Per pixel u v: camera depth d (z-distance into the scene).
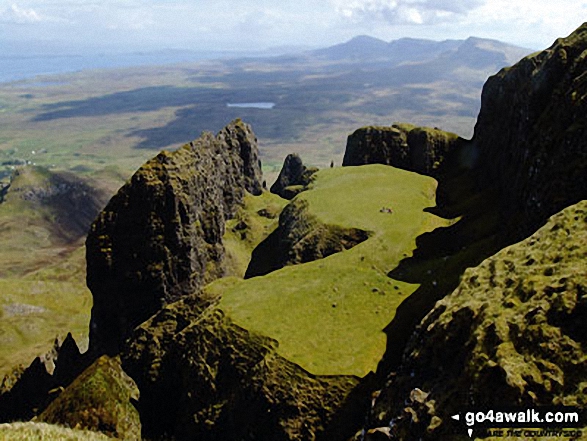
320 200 144.12
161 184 129.50
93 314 129.38
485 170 145.50
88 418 68.81
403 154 196.38
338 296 76.12
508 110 136.25
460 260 79.44
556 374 32.88
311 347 65.00
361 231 118.19
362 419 56.09
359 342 65.06
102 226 127.31
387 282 78.69
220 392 67.75
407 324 67.12
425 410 38.25
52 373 129.38
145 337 95.69
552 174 65.31
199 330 75.62
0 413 109.88
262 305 76.25
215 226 150.12
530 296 39.06
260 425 60.72
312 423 58.12
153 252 126.44
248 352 67.44
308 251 121.38
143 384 81.50
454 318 43.41
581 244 41.03
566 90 81.44
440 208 136.25
